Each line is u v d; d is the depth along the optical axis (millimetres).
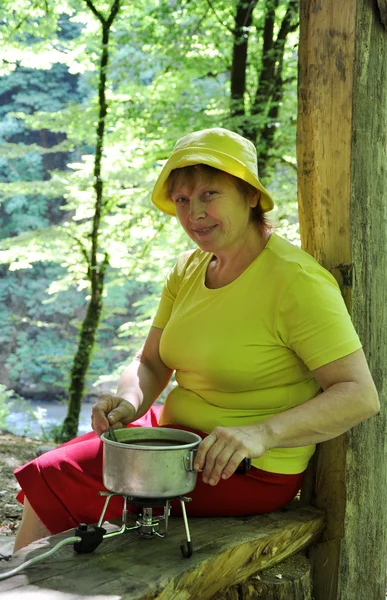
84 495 1985
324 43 2242
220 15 9719
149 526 1860
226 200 1953
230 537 1903
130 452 1695
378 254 2291
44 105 24922
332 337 1877
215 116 9203
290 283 1931
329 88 2232
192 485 1764
